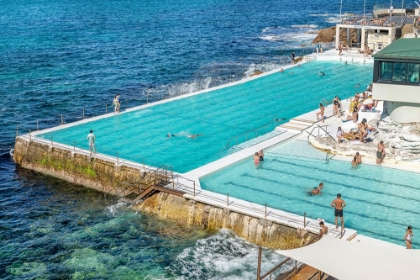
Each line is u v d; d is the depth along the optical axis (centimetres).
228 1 19950
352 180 3772
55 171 4391
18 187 4228
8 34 12025
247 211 3331
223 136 4597
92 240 3462
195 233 3453
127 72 8138
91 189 4172
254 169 3972
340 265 2247
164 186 3688
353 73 6625
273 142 4406
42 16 15800
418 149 4044
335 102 4856
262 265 3105
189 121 4981
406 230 3147
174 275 3073
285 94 5797
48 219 3750
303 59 7388
